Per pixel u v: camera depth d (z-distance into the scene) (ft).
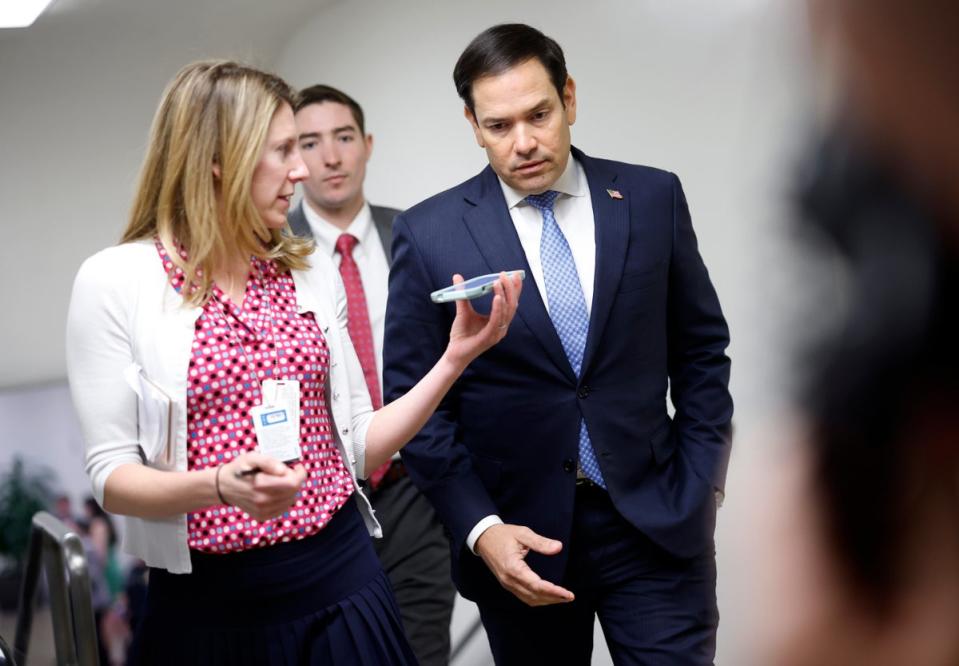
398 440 7.22
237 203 6.64
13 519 21.25
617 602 8.26
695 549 8.00
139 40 19.02
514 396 8.12
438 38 16.94
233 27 19.34
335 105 12.10
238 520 6.67
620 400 8.07
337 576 6.89
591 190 8.26
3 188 20.29
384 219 12.50
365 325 11.93
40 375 21.67
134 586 21.31
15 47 18.48
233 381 6.63
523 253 8.09
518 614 8.56
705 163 12.42
